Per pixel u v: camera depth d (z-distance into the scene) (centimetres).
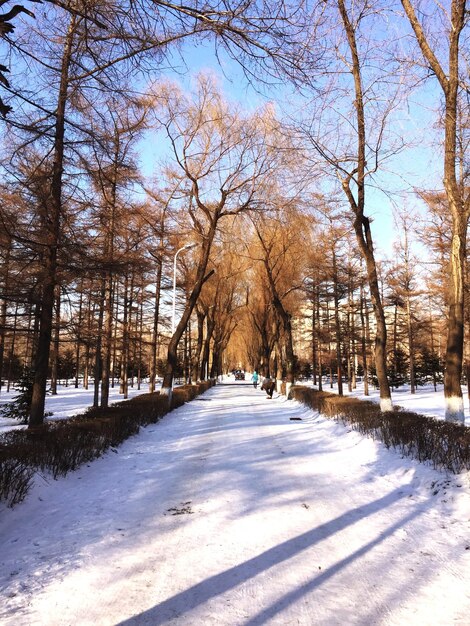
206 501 621
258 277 3834
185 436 1248
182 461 898
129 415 1267
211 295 4028
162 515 564
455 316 1013
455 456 697
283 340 3603
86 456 859
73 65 565
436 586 373
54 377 3484
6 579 389
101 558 433
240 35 415
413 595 358
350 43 1111
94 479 753
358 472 802
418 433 832
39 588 372
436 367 4247
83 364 5125
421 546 461
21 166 862
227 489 682
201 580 386
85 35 477
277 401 2712
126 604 346
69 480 729
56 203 951
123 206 1313
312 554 440
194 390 2975
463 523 525
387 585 375
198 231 2366
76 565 417
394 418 1034
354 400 1582
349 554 440
